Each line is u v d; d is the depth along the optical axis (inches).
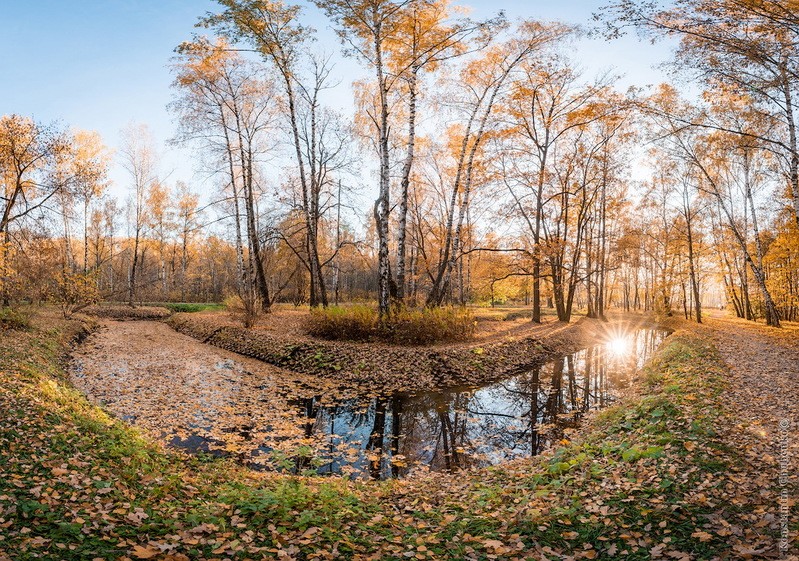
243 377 522.3
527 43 787.4
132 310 1230.3
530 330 878.4
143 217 1508.4
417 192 1158.3
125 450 248.2
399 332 629.0
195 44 745.6
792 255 1032.2
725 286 1763.0
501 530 179.8
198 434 338.6
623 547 160.9
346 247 1347.2
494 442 354.9
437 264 1187.9
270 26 754.8
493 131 872.9
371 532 179.8
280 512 179.9
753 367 491.8
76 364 560.1
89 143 1122.7
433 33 670.5
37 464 199.2
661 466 215.9
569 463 243.0
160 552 140.6
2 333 544.7
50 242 893.8
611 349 833.5
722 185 1184.2
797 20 312.0
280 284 1503.4
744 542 154.2
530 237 1146.7
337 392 474.9
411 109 724.7
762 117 536.4
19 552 130.6
